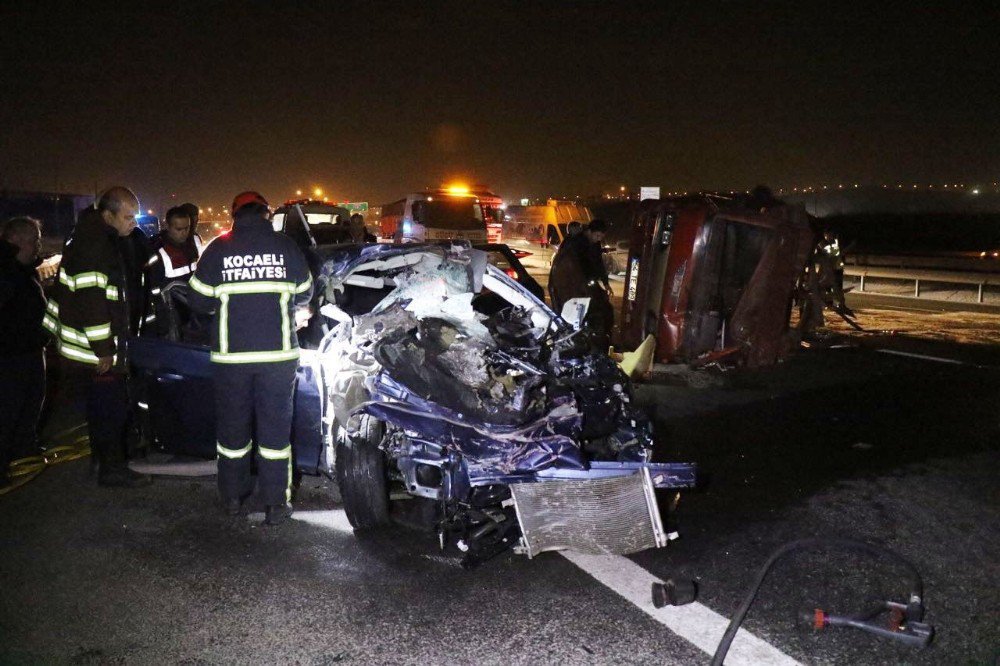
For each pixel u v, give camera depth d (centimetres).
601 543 399
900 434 643
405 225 2067
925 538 439
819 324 1087
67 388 781
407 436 413
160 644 331
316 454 471
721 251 884
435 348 443
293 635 338
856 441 624
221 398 442
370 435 422
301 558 411
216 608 360
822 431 651
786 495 506
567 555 416
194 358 489
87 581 386
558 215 3134
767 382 830
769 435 641
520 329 512
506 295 559
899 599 367
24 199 1747
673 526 454
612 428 442
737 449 604
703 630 342
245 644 331
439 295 517
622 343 981
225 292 432
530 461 390
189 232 612
